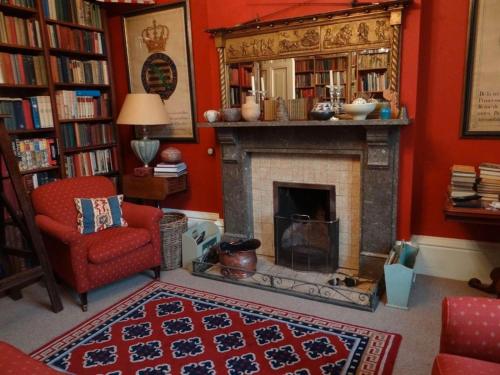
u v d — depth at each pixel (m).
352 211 3.21
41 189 3.14
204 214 4.07
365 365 2.11
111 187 3.50
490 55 2.76
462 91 2.87
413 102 2.83
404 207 2.99
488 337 1.42
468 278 3.06
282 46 3.21
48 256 3.01
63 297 3.03
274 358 2.20
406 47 2.78
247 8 3.30
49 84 3.46
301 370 2.09
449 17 2.82
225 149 3.54
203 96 3.83
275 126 3.13
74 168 3.78
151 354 2.27
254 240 3.30
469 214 2.45
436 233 3.13
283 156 3.40
